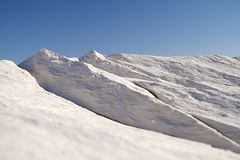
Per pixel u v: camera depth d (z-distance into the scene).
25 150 5.86
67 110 10.28
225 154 8.95
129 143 7.81
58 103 11.06
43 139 6.69
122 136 8.23
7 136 6.27
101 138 7.70
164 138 9.50
